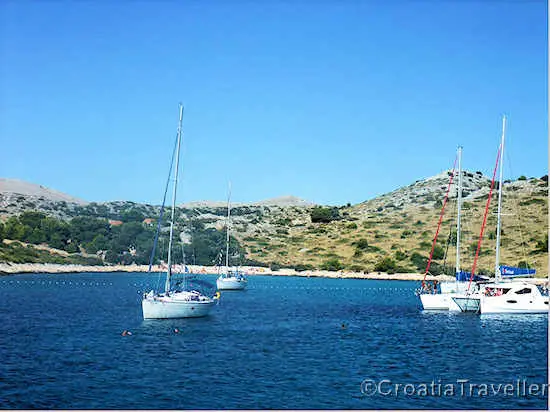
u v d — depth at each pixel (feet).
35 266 460.14
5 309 214.69
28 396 95.71
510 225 469.98
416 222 597.52
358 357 130.31
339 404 94.07
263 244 597.93
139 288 330.95
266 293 326.65
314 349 139.74
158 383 104.99
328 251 562.25
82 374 110.83
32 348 135.44
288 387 103.35
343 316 211.00
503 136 221.87
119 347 138.82
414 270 470.39
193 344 144.36
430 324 187.93
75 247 539.70
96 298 264.72
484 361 127.65
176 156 196.54
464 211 529.04
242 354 132.16
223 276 376.68
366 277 480.64
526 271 223.30
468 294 221.25
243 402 94.27
